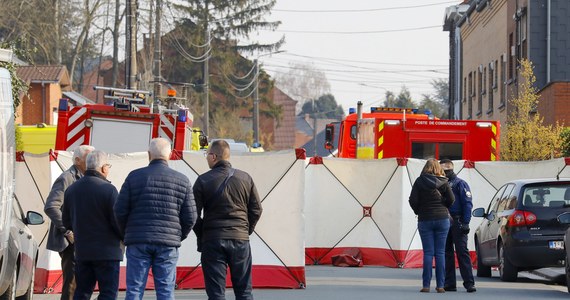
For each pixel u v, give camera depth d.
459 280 23.30
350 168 27.73
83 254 14.46
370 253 27.66
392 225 27.33
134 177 13.86
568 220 19.53
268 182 21.28
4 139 14.85
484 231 23.78
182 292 20.50
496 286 21.27
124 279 21.00
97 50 91.25
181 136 28.17
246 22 100.31
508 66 49.50
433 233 19.75
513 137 36.28
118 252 14.59
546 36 43.72
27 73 69.06
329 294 19.81
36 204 21.34
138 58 81.44
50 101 69.62
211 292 14.52
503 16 51.78
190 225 13.95
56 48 84.06
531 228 21.20
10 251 15.26
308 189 27.84
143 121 28.17
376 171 27.52
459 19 69.62
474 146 31.28
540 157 35.38
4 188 14.71
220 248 14.46
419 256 27.34
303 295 19.64
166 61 98.25
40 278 20.91
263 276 21.08
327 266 27.58
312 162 27.86
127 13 45.78
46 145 34.09
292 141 146.12
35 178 21.34
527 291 20.12
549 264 21.11
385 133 31.44
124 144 28.14
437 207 19.59
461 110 69.38
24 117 69.06
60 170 21.44
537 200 21.42
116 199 14.57
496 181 27.59
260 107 106.69
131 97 29.33
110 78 112.00
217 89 100.62
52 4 83.19
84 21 88.12
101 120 28.08
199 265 21.16
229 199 14.53
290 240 21.20
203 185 14.54
